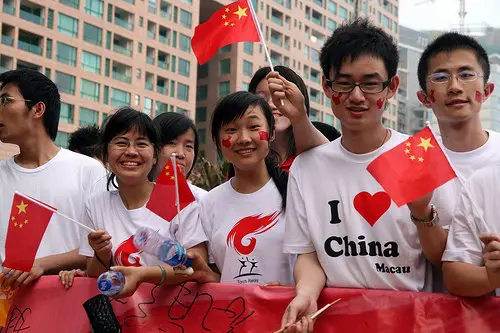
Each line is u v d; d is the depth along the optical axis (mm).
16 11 31219
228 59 42125
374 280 2822
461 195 2787
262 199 3293
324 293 2869
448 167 2600
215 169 7312
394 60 2893
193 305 3119
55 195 3729
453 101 3098
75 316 3369
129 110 3357
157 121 4180
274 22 43844
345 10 49844
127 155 3273
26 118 3795
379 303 2793
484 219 2740
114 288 2803
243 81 42250
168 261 2783
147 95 38250
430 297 2740
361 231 2857
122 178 3287
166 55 39750
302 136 3176
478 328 2672
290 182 3078
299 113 3133
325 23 48125
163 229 3246
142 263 3229
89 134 5496
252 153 3230
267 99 4324
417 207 2637
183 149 4191
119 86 36406
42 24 32438
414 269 2820
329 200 2939
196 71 41656
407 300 2762
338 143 3041
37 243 3268
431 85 3166
